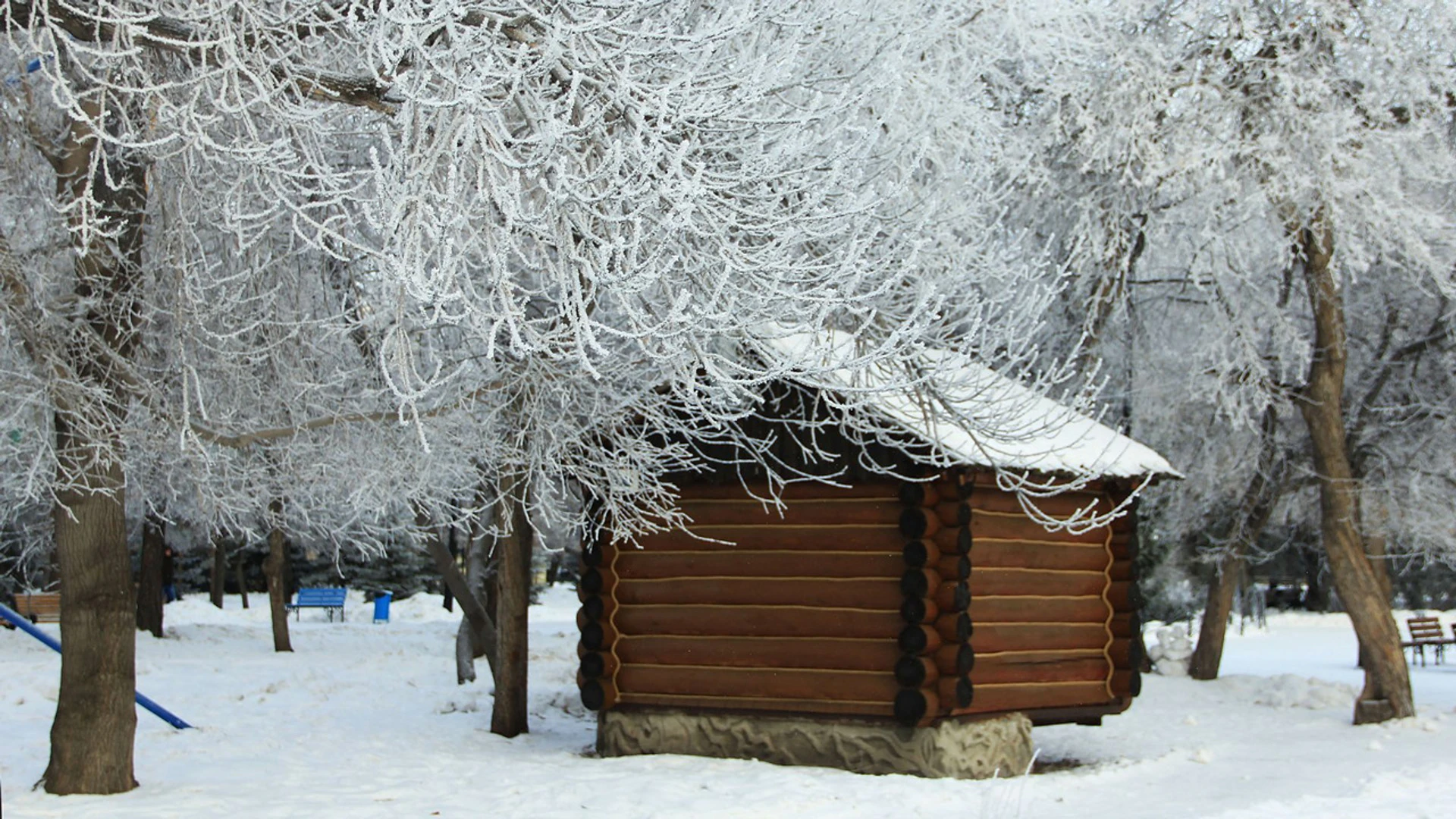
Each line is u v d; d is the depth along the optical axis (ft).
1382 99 51.26
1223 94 53.67
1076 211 57.88
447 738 41.78
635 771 33.73
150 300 31.50
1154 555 72.38
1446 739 43.91
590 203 19.56
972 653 33.86
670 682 37.24
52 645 34.27
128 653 29.45
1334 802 28.63
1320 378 51.85
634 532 37.47
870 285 29.09
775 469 35.78
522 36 21.04
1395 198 49.39
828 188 22.16
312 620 106.63
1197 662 64.08
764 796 29.99
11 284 27.48
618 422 31.86
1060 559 38.14
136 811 26.71
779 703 35.73
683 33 23.77
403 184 18.99
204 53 20.26
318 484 34.91
